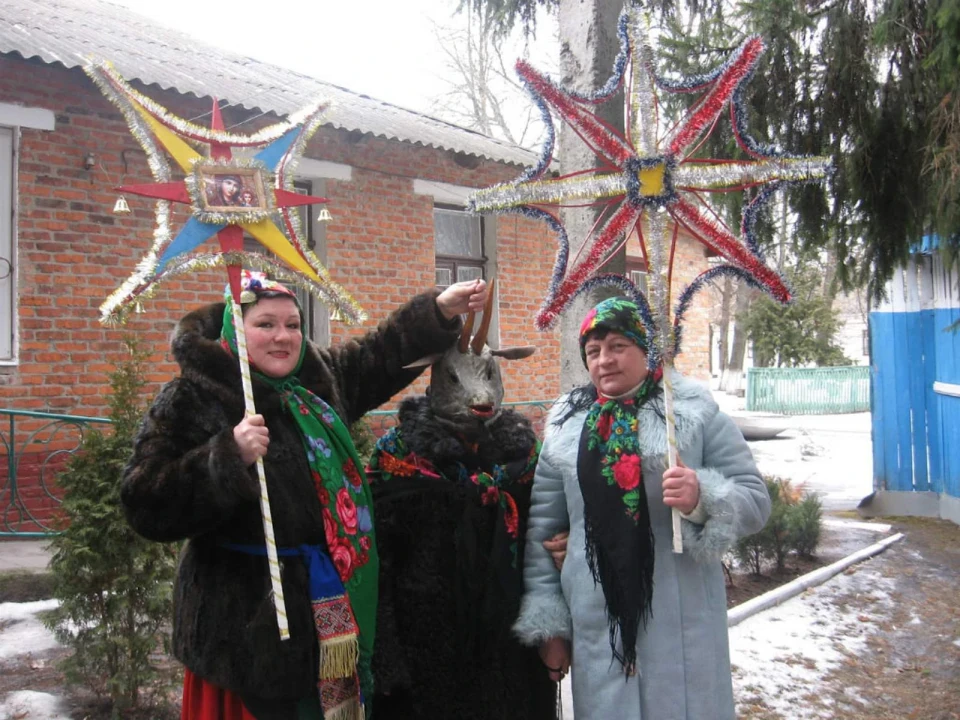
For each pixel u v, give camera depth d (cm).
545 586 248
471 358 266
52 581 387
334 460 242
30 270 615
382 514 259
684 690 225
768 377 2291
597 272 242
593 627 233
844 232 586
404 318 275
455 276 932
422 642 250
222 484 210
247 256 232
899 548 705
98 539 350
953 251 547
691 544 225
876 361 862
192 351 232
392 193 840
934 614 535
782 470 1196
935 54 467
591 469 234
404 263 849
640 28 234
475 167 902
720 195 515
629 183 234
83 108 636
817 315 2447
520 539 261
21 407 609
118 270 652
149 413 231
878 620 525
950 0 446
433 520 255
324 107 252
